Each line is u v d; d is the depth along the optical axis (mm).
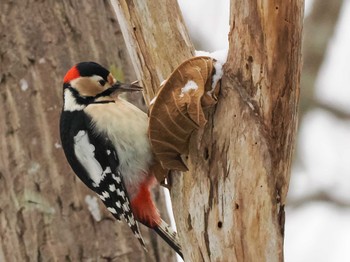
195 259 9516
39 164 12016
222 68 9211
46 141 12062
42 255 11836
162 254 12125
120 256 11867
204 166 9289
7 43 12250
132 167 11141
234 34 9109
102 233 11906
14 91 12164
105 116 11266
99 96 11594
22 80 12180
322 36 16344
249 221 9102
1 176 12078
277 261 9125
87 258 11820
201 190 9344
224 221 9211
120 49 12656
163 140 9414
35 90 12172
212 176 9250
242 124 9062
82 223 11898
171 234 11156
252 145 9031
